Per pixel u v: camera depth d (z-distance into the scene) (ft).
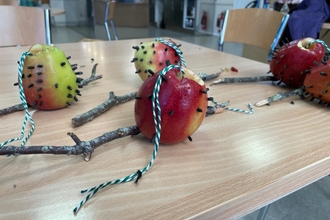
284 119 0.96
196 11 8.97
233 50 7.25
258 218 1.67
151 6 9.91
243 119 0.95
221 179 0.64
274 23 2.19
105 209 0.54
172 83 0.68
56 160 0.69
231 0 8.16
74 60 1.62
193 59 1.73
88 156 0.69
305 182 0.71
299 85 1.20
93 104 1.03
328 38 4.17
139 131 0.77
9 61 1.54
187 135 0.74
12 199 0.56
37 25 2.04
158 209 0.54
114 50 1.89
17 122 0.88
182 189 0.60
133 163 0.69
